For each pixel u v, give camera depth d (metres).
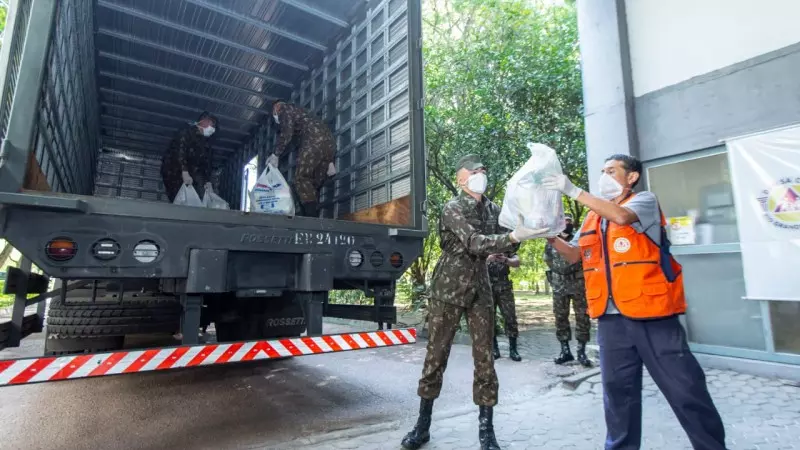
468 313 2.52
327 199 4.97
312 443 2.64
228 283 2.88
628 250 1.92
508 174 7.66
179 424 3.13
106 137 7.15
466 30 9.04
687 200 4.18
